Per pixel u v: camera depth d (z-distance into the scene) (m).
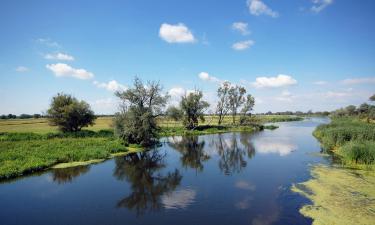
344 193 18.23
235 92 84.50
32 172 26.55
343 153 31.03
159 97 45.47
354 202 16.53
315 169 25.44
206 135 65.31
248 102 84.75
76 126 56.94
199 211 16.36
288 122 128.25
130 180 23.98
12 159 28.45
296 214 15.33
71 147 36.72
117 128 44.53
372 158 26.19
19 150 32.72
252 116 87.69
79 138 47.62
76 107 55.50
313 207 16.12
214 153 38.72
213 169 27.92
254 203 17.45
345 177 22.08
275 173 25.02
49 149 34.50
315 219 14.45
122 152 39.06
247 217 15.28
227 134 66.88
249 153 37.44
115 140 45.16
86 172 26.94
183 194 19.73
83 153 33.19
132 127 42.88
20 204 17.91
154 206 17.36
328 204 16.41
